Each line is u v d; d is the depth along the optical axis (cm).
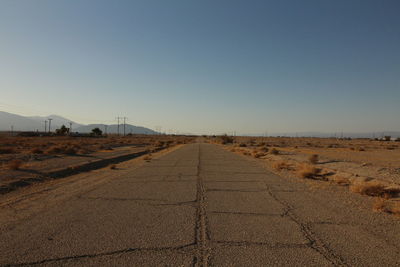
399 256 426
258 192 948
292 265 394
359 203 787
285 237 509
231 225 581
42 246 464
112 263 400
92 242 482
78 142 5328
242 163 1998
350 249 453
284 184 1113
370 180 1130
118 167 1858
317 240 494
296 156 2442
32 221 611
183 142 7862
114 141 6656
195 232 535
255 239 497
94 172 1611
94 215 659
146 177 1316
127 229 554
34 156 2275
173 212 687
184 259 413
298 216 652
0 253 436
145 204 773
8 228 562
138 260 410
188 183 1135
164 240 492
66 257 421
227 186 1064
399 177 1173
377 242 484
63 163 1906
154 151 3766
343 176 1278
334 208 728
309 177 1298
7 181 1170
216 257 420
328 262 404
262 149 3553
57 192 977
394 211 677
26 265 395
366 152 3553
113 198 853
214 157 2570
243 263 399
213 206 749
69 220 617
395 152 3584
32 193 964
